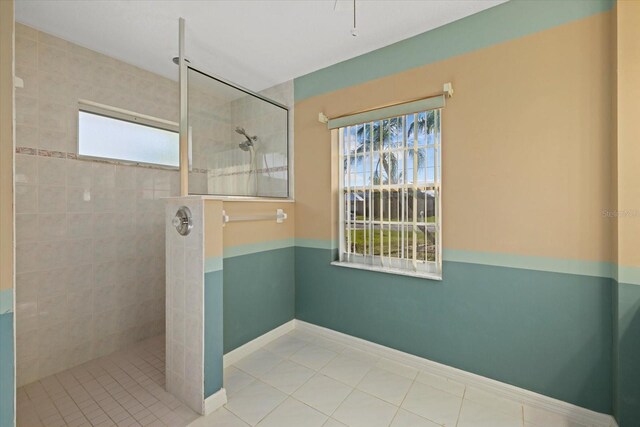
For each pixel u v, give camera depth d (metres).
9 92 1.04
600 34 1.41
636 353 1.30
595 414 1.45
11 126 1.05
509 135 1.63
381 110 2.05
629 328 1.32
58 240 1.98
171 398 1.70
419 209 1.99
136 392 1.76
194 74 1.89
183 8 1.67
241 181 2.23
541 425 1.47
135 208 2.40
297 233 2.60
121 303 2.32
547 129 1.53
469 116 1.75
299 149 2.56
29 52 1.84
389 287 2.09
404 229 2.06
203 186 1.96
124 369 2.01
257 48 2.10
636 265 1.30
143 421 1.52
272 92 2.71
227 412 1.58
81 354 2.09
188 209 1.64
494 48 1.67
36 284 1.88
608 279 1.41
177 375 1.70
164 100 2.57
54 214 1.96
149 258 2.50
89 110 2.14
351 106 2.23
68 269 2.03
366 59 2.16
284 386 1.80
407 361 2.01
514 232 1.63
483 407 1.61
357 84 2.20
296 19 1.78
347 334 2.31
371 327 2.19
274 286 2.44
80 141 2.10
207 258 1.59
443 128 1.84
